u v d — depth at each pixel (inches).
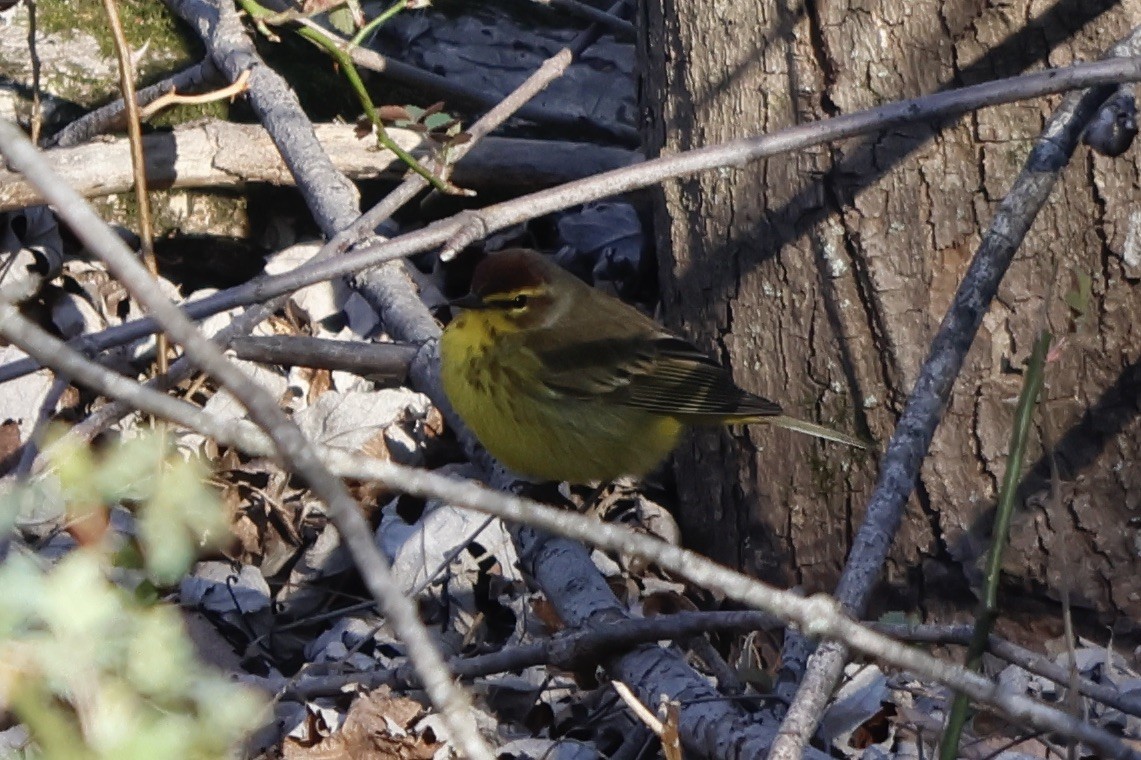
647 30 451.8
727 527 452.8
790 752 239.9
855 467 421.4
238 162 513.3
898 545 417.1
